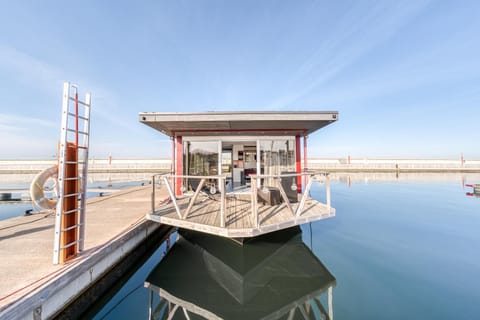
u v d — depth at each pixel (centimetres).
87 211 509
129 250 368
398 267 349
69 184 257
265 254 420
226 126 608
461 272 330
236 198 564
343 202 889
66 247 245
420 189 1254
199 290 304
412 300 262
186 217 374
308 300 273
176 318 246
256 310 258
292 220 361
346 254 403
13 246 293
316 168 2778
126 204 595
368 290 286
